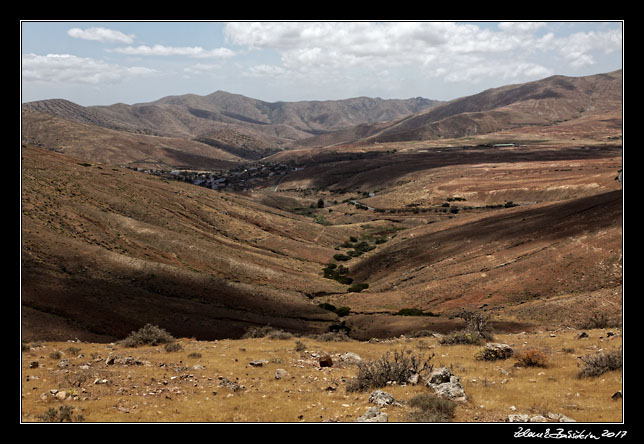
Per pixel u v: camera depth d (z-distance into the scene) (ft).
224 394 40.60
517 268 200.54
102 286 156.46
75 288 142.72
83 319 118.21
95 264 195.42
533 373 46.09
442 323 147.74
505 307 165.58
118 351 63.46
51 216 254.68
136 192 398.42
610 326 84.12
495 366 51.03
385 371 42.34
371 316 195.93
